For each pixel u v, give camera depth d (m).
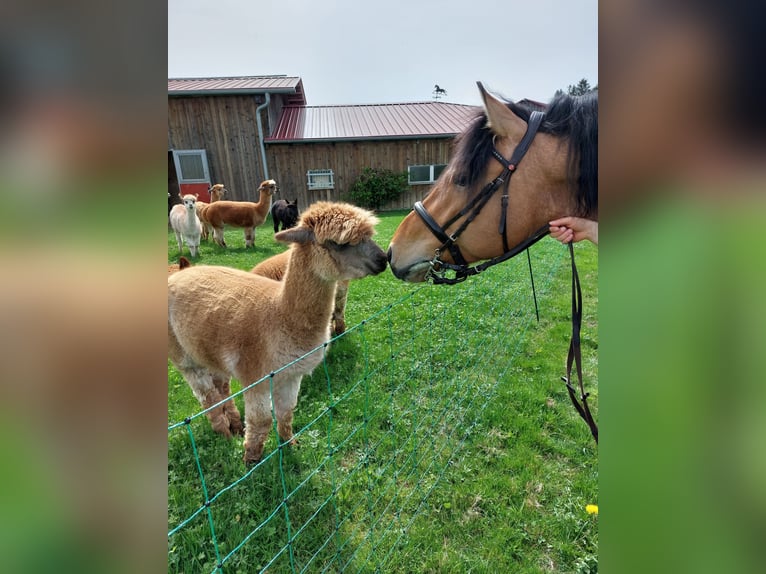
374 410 3.48
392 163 16.41
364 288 6.56
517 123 1.98
